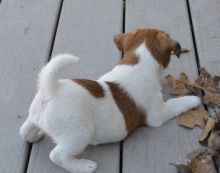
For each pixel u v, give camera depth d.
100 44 1.27
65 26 1.32
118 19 1.34
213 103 1.12
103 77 1.06
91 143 1.05
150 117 1.08
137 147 1.06
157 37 1.07
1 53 1.25
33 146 1.06
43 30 1.31
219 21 1.32
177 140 1.07
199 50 1.25
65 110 0.97
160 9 1.37
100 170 1.02
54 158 0.99
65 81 1.01
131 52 1.07
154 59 1.06
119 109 1.03
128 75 1.05
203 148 1.04
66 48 1.26
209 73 1.19
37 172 1.02
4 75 1.20
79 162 1.01
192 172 1.00
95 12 1.37
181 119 1.10
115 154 1.04
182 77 1.17
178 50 1.06
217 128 1.06
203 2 1.38
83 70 1.21
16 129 1.09
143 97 1.05
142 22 1.33
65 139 0.98
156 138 1.07
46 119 0.98
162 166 1.02
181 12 1.36
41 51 1.26
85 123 0.99
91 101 1.00
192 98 1.12
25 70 1.21
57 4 1.39
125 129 1.04
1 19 1.35
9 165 1.03
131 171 1.02
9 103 1.14
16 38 1.29
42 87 0.97
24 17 1.35
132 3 1.39
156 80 1.08
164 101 1.14
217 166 1.01
